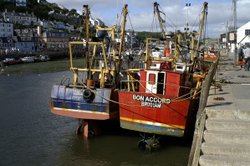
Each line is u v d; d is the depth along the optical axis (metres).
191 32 29.89
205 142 9.70
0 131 20.84
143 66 23.69
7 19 163.25
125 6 19.44
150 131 15.80
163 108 15.41
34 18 191.12
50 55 121.50
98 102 16.64
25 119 24.05
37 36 158.88
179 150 15.72
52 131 20.56
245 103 12.66
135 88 18.50
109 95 16.50
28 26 175.50
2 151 16.98
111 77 18.97
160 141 16.59
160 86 16.39
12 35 149.38
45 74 62.31
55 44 164.38
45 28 178.38
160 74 16.33
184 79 17.34
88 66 18.47
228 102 12.92
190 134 16.48
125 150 16.05
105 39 20.16
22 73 65.38
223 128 10.39
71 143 17.64
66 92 17.33
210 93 15.40
